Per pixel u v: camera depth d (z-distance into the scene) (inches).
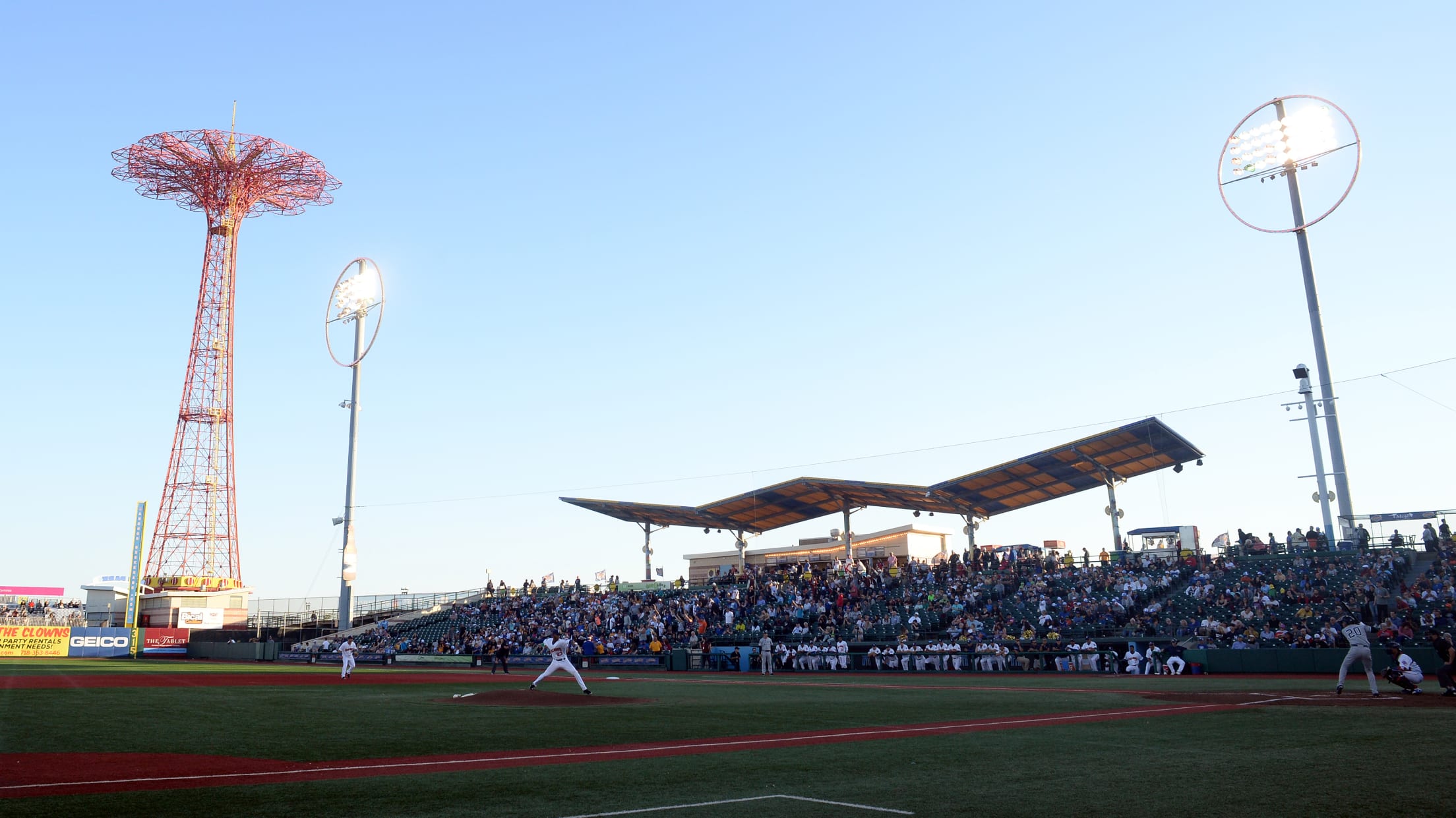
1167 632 1809.8
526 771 470.3
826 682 1467.8
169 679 1451.8
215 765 488.7
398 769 475.2
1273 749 524.4
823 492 2509.8
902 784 421.4
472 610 3122.5
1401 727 627.5
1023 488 2362.2
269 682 1451.8
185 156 3526.1
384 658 2723.9
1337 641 1517.0
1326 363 2062.0
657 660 2210.9
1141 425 1904.5
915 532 3213.6
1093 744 561.3
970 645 1897.1
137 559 3282.5
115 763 495.5
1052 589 2112.5
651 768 478.6
